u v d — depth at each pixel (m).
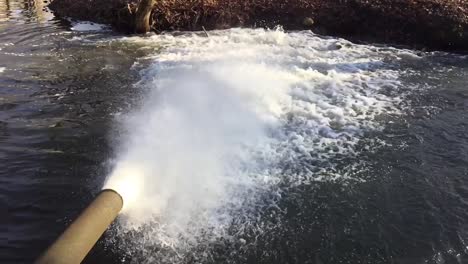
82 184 7.75
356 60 13.66
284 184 7.72
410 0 16.39
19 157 8.55
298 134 9.23
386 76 12.34
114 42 15.86
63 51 14.98
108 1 18.61
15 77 12.62
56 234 6.59
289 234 6.64
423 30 15.27
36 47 15.48
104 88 11.80
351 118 9.91
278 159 8.40
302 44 14.98
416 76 12.39
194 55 14.09
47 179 7.89
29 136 9.34
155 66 13.24
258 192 7.52
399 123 9.70
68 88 11.84
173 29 17.08
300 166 8.20
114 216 6.23
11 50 15.18
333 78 12.09
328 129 9.42
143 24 16.78
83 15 19.23
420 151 8.64
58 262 5.00
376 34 15.77
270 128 9.45
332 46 14.82
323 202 7.28
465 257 6.16
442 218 6.89
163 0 17.75
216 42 15.32
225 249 6.37
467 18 15.18
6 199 7.34
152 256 6.23
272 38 15.50
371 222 6.84
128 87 11.82
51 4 21.52
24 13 20.64
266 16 16.95
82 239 5.39
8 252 6.22
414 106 10.50
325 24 16.41
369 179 7.83
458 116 9.98
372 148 8.76
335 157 8.48
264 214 7.04
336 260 6.16
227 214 7.03
